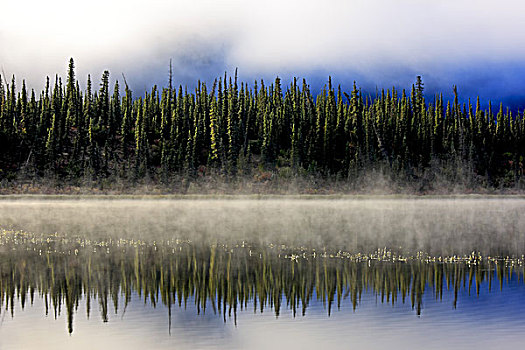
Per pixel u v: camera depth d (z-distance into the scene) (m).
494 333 13.34
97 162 111.19
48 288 18.50
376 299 16.95
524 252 26.48
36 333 13.64
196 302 16.70
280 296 17.45
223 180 108.50
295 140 121.06
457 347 12.46
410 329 13.82
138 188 104.00
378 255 25.47
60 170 108.00
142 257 24.83
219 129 125.12
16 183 101.25
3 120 118.25
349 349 12.23
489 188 113.75
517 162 127.69
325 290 18.22
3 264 22.91
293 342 12.84
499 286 18.69
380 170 114.25
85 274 20.83
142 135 116.88
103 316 15.12
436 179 116.44
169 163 113.44
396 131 129.12
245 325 14.25
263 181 108.31
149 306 16.23
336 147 123.88
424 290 18.16
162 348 12.37
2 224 41.66
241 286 18.83
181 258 24.56
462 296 17.28
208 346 12.55
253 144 125.44
